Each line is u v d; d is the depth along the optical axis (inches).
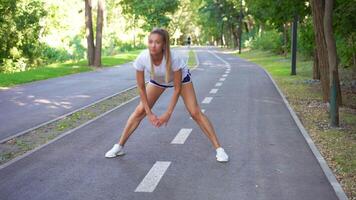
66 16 2036.2
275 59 1615.4
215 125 395.9
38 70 1007.0
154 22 2203.5
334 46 394.6
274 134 358.6
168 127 381.7
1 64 1366.9
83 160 277.6
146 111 268.7
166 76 259.9
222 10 2780.5
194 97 276.2
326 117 444.1
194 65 1342.3
